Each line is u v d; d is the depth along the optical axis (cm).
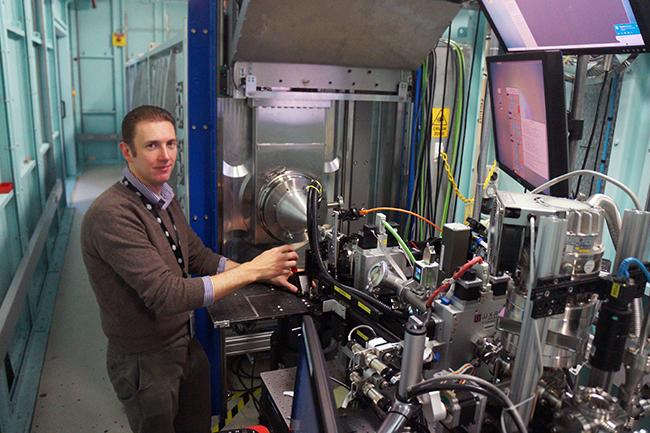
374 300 161
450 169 281
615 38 137
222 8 209
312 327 109
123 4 809
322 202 247
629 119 198
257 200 239
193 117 215
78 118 834
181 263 183
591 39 144
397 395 103
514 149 179
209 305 185
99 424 244
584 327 114
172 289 160
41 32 449
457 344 131
